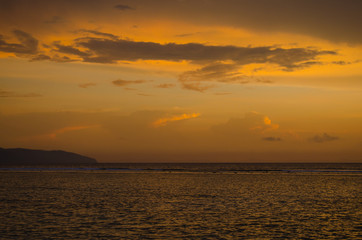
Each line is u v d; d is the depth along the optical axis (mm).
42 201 41719
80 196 47344
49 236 23984
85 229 26281
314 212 34875
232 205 39469
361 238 24422
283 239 24000
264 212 34719
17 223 28203
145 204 39781
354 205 40031
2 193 50562
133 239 23516
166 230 26250
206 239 23781
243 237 24391
